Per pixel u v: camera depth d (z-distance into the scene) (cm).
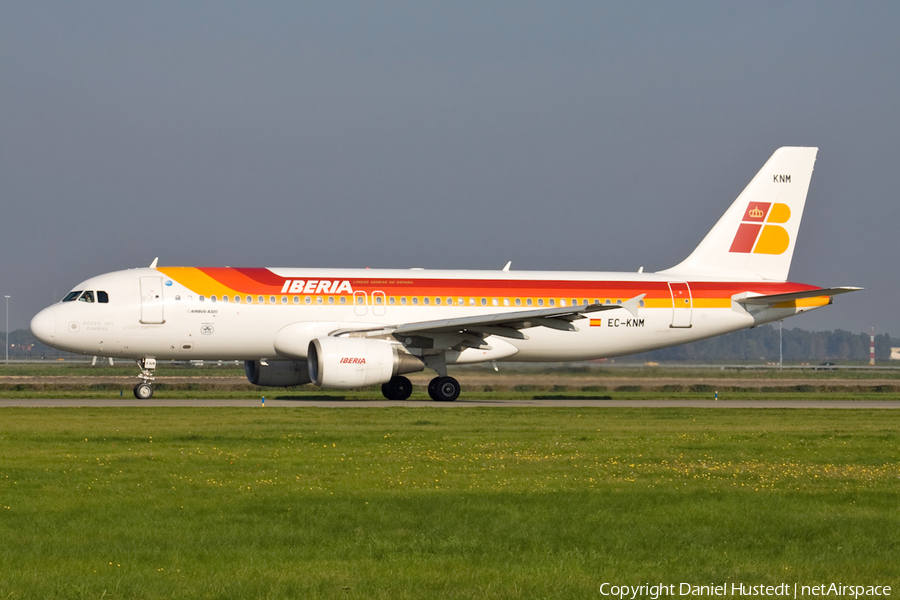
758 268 16588
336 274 14662
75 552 4241
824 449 8244
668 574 4066
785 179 16675
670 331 15875
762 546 4556
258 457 7281
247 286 14200
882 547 4547
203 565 4050
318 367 13412
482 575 3959
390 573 3969
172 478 6184
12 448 7662
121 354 14125
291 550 4331
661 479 6425
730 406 14600
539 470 6781
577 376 19912
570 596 3725
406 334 14188
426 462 7119
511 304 15075
